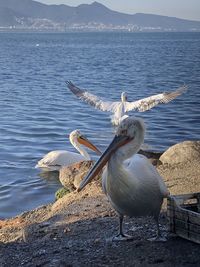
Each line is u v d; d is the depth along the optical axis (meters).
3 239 7.60
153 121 20.97
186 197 6.62
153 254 6.02
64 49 117.31
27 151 15.72
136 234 6.74
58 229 7.46
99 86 36.94
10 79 43.41
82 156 13.49
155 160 11.34
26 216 8.91
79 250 6.41
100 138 17.30
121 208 6.26
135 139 6.09
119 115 15.66
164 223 7.06
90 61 71.38
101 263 5.93
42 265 6.09
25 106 26.05
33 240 7.20
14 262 6.35
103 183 6.44
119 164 6.01
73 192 9.64
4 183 12.27
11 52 101.06
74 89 15.96
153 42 179.12
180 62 66.62
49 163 13.30
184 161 11.05
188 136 17.98
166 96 15.55
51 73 50.09
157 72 49.66
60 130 19.19
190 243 6.26
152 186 6.13
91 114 22.88
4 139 17.55
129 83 38.94
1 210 10.34
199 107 24.77
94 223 7.45
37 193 11.46
